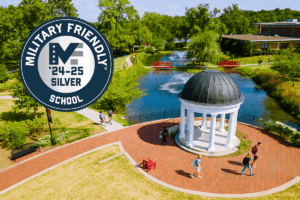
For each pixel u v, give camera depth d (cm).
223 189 1272
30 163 1574
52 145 1839
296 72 3731
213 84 1538
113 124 2316
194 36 6000
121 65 5531
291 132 1812
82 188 1272
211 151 1652
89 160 1580
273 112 2986
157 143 1853
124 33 7575
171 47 9988
